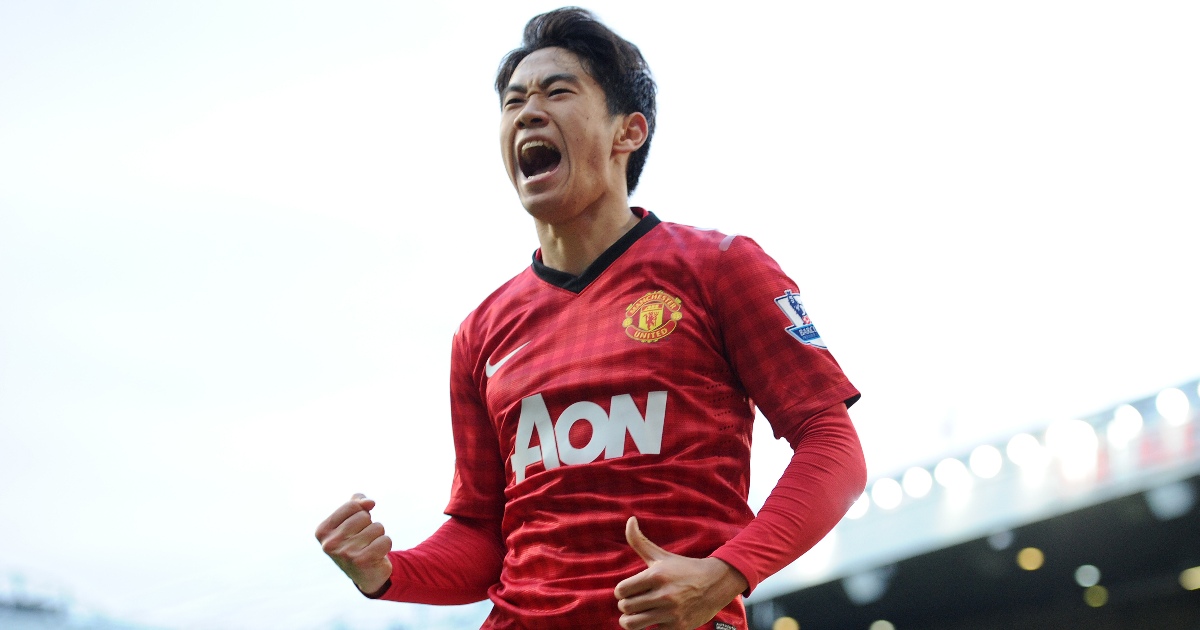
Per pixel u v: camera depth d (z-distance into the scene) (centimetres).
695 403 205
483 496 239
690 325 210
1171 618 1362
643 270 218
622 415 204
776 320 210
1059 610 1449
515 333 228
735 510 204
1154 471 1178
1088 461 1233
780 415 206
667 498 197
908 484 1381
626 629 173
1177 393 1191
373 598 217
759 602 1468
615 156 238
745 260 215
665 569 172
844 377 209
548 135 227
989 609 1464
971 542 1312
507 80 250
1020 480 1286
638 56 249
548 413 211
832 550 1409
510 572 213
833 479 194
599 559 195
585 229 231
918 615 1520
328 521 208
